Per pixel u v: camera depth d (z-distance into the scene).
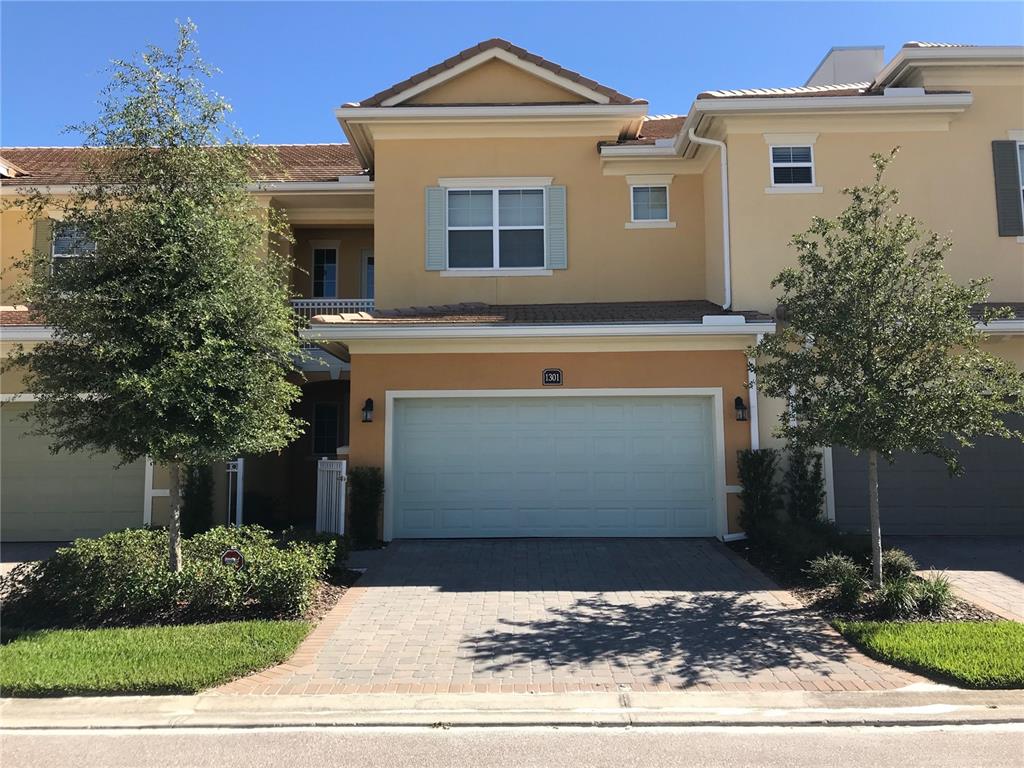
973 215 12.27
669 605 7.73
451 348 11.30
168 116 7.62
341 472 10.94
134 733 4.94
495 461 11.34
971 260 12.19
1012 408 7.43
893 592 7.28
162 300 7.30
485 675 5.86
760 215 12.18
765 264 12.09
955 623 6.89
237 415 7.53
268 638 6.43
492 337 11.05
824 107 12.03
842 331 7.47
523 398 11.35
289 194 14.30
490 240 13.51
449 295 13.34
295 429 8.58
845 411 7.18
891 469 11.70
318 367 13.27
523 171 13.56
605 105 13.25
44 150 16.75
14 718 5.14
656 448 11.34
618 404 11.38
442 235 13.38
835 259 8.68
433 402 11.41
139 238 7.28
